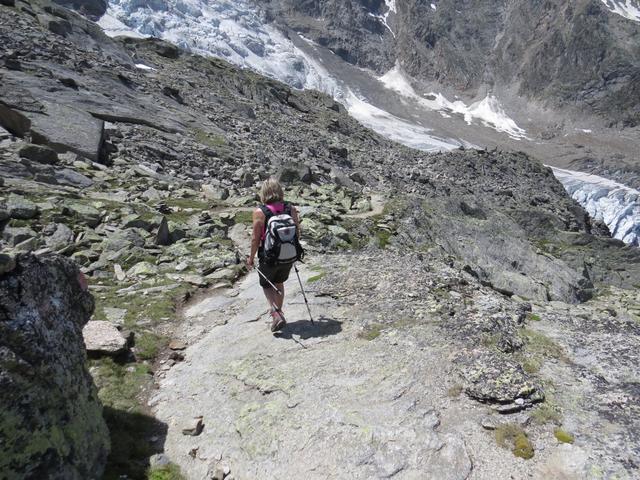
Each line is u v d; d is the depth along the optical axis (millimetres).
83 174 22094
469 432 5852
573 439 5602
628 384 6496
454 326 8086
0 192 16906
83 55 46438
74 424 5445
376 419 6191
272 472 5914
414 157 79062
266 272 8398
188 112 45406
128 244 14703
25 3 59281
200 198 22828
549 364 7090
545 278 30750
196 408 7312
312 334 8531
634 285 49000
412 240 24094
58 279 5887
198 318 10453
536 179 87125
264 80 97312
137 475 6133
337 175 36062
